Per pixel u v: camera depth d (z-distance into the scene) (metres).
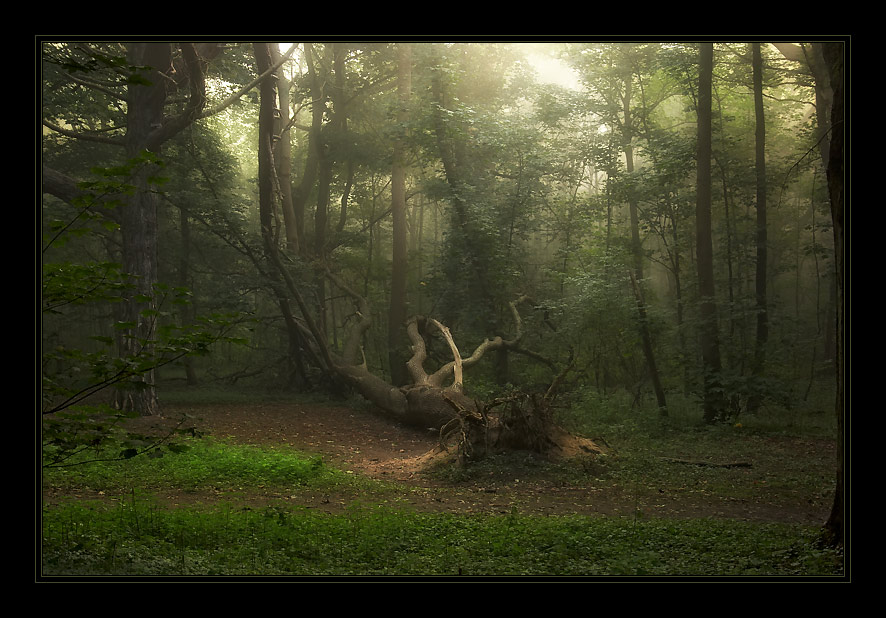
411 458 18.25
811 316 39.56
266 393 29.81
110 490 12.62
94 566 7.06
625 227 32.88
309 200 39.81
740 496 13.52
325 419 24.42
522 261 29.52
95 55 5.75
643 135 29.81
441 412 22.59
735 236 28.34
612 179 30.42
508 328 29.30
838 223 8.66
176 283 34.19
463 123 27.41
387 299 36.25
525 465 15.71
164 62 23.03
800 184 36.59
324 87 34.34
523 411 16.81
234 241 28.77
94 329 36.78
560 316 26.17
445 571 7.80
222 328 6.71
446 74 27.48
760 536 9.73
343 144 33.50
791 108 35.53
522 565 8.16
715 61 27.61
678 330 25.73
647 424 21.64
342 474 15.43
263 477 14.34
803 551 8.68
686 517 11.87
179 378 33.75
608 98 30.69
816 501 13.05
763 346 23.52
